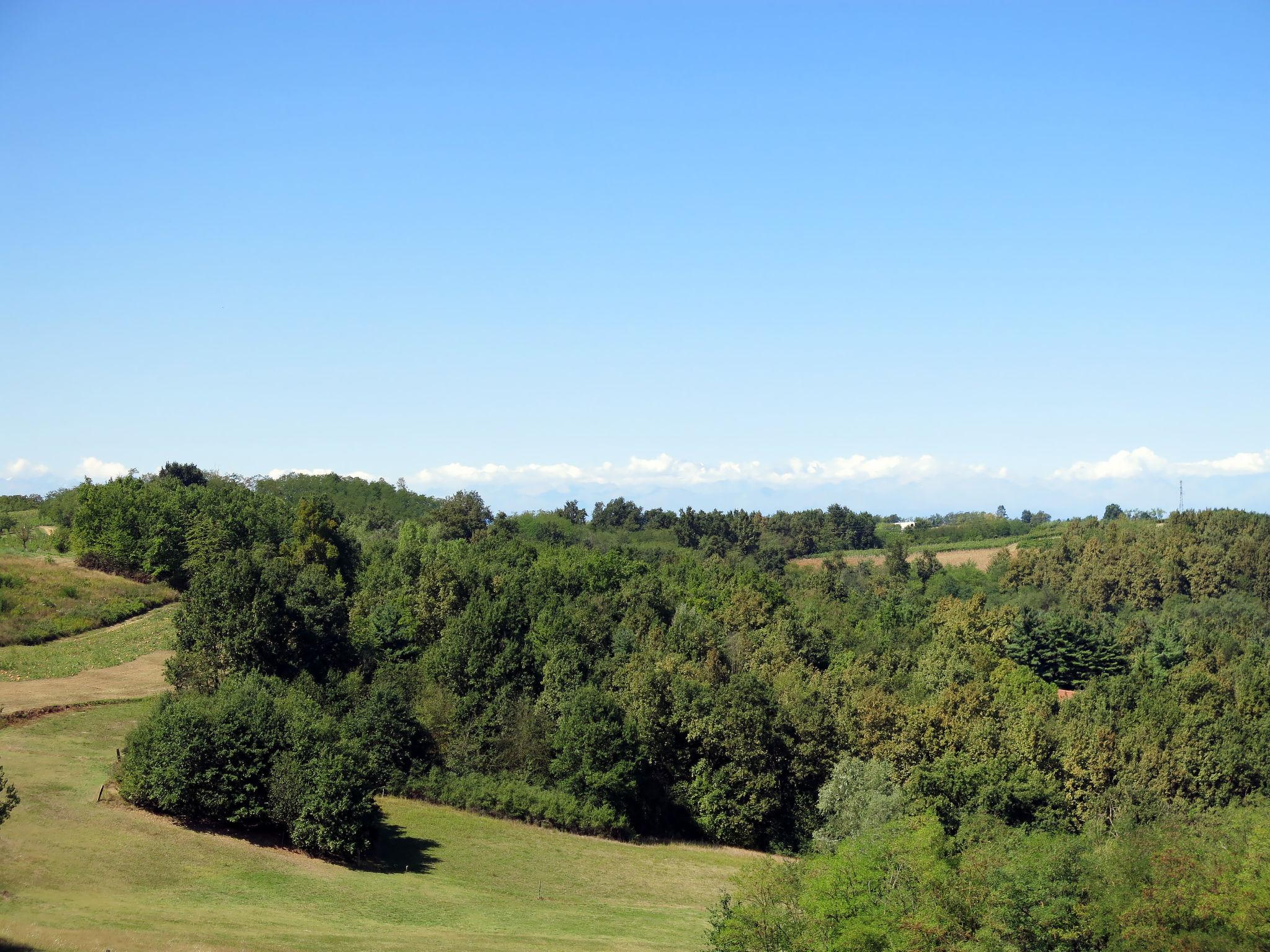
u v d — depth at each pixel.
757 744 79.50
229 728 58.47
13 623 92.38
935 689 102.44
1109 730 82.25
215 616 77.75
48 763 61.22
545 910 57.12
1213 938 45.38
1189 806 77.50
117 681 82.12
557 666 88.56
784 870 49.31
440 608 100.69
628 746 78.12
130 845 52.00
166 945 38.19
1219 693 98.69
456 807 76.19
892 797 73.69
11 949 34.25
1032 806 75.75
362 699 80.25
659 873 68.88
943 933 43.78
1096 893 49.03
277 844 58.69
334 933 45.16
